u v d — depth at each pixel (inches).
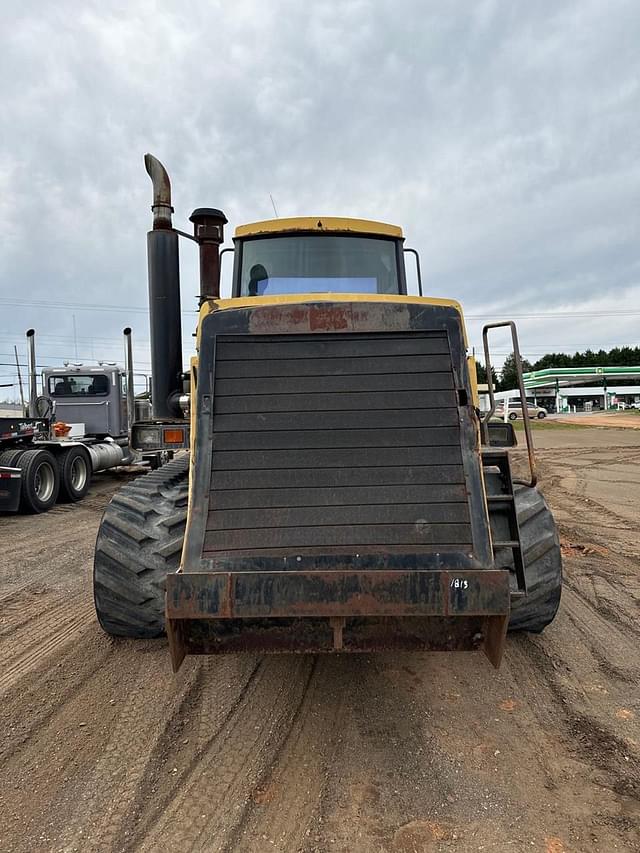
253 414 115.0
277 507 109.0
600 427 1252.5
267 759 105.8
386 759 105.3
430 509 109.1
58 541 286.7
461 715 119.7
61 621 174.4
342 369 117.8
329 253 187.2
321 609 99.0
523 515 132.6
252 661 144.6
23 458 362.3
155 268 152.5
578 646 151.3
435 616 104.7
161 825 89.8
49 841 86.8
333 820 90.4
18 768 104.3
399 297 123.8
